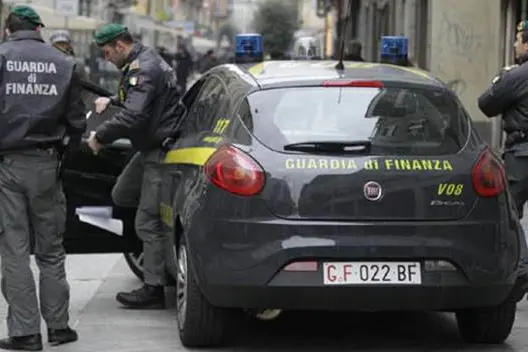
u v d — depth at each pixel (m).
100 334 17.23
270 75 16.22
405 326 17.98
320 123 15.20
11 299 15.88
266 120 15.23
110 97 19.22
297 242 14.41
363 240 14.48
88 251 19.97
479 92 51.47
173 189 17.41
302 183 14.55
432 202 14.73
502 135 47.97
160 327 17.78
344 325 18.03
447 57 51.53
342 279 14.45
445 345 16.64
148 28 126.81
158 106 18.09
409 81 16.09
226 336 17.11
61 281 16.42
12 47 15.56
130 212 19.95
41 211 15.95
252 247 14.52
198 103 18.08
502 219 15.09
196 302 15.63
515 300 15.98
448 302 14.80
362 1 105.44
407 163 14.84
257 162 14.73
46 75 15.63
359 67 17.05
